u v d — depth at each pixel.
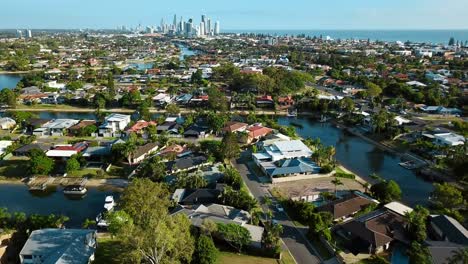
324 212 88.50
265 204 99.38
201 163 121.25
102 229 87.44
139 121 167.00
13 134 158.00
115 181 114.50
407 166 130.00
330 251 78.38
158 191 83.12
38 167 115.00
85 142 143.25
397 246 79.62
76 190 106.88
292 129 164.62
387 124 161.25
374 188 102.12
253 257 76.44
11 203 101.88
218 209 90.69
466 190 102.00
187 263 69.12
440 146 135.38
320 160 126.06
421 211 88.31
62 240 75.38
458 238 77.19
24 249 72.75
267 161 127.31
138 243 62.78
